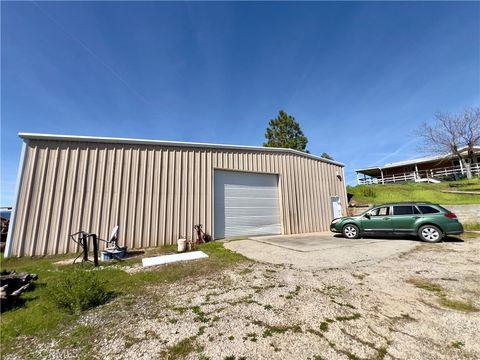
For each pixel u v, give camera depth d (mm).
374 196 18734
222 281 4391
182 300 3533
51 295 3330
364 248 7164
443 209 8070
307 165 13961
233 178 11211
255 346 2330
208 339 2475
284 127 25906
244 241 9422
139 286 4191
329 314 2975
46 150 7898
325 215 14180
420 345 2303
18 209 7293
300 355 2178
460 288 3777
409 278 4320
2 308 3365
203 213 9906
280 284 4148
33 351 2350
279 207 12320
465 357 2111
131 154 9039
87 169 8289
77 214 7898
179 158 9867
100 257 6949
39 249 7266
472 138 24391
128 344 2418
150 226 8820
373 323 2740
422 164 29828
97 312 3168
